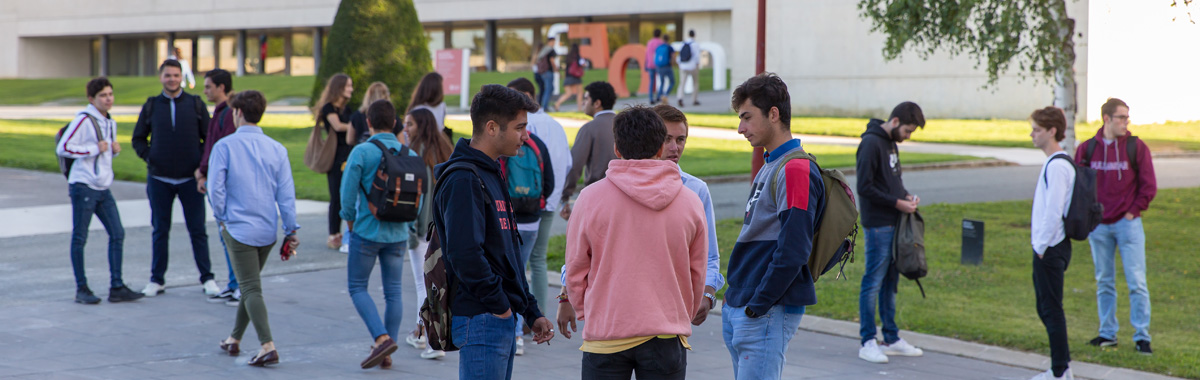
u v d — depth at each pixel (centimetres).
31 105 4628
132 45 6875
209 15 6244
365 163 759
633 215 484
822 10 3756
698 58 3781
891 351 862
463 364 508
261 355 766
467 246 481
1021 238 1457
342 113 1228
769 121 537
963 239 1283
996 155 2506
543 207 834
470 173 494
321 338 862
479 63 5994
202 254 1035
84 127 954
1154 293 1141
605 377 493
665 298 486
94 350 800
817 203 530
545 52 3372
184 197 1022
